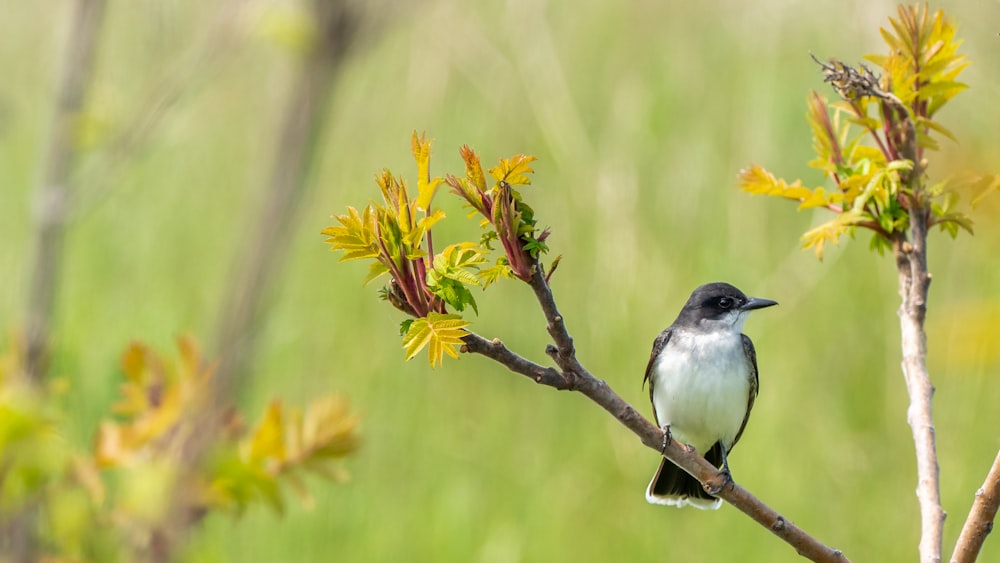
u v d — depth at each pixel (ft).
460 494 41.93
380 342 46.29
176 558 17.31
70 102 21.58
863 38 49.24
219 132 50.01
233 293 16.33
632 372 45.29
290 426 19.12
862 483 42.32
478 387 45.50
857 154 21.06
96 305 44.62
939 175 19.44
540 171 49.90
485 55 51.29
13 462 17.58
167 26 28.32
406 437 43.78
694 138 49.47
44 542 17.70
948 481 41.88
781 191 20.76
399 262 15.74
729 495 18.30
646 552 40.55
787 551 40.63
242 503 18.01
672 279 46.85
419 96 51.11
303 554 39.75
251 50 46.39
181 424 18.01
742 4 51.80
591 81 51.67
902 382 44.50
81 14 21.99
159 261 47.14
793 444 43.37
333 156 50.52
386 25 17.31
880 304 45.78
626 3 52.54
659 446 17.81
